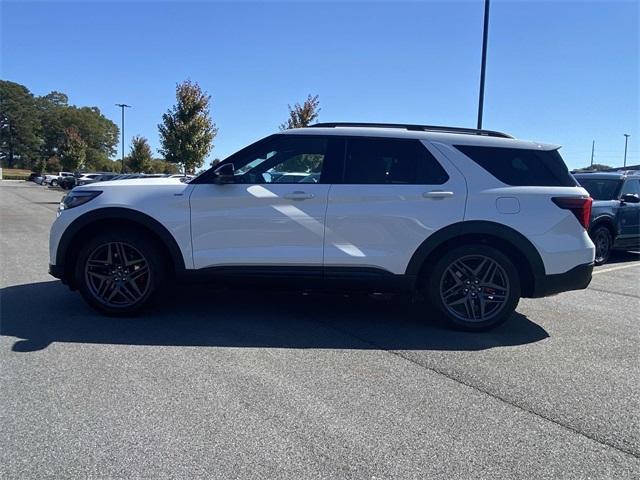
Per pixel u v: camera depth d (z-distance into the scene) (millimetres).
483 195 5043
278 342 4758
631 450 2996
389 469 2756
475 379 3988
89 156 105812
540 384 3914
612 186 10438
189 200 5125
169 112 27453
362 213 5039
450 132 5371
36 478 2615
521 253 5086
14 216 18672
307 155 5199
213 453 2871
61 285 6887
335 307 6035
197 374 3957
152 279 5270
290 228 5070
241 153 5234
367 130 5223
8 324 5109
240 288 5277
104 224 5328
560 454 2941
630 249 10812
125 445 2932
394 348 4672
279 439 3029
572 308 6312
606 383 3951
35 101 137500
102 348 4480
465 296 5180
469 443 3037
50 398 3494
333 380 3902
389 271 5086
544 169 5180
